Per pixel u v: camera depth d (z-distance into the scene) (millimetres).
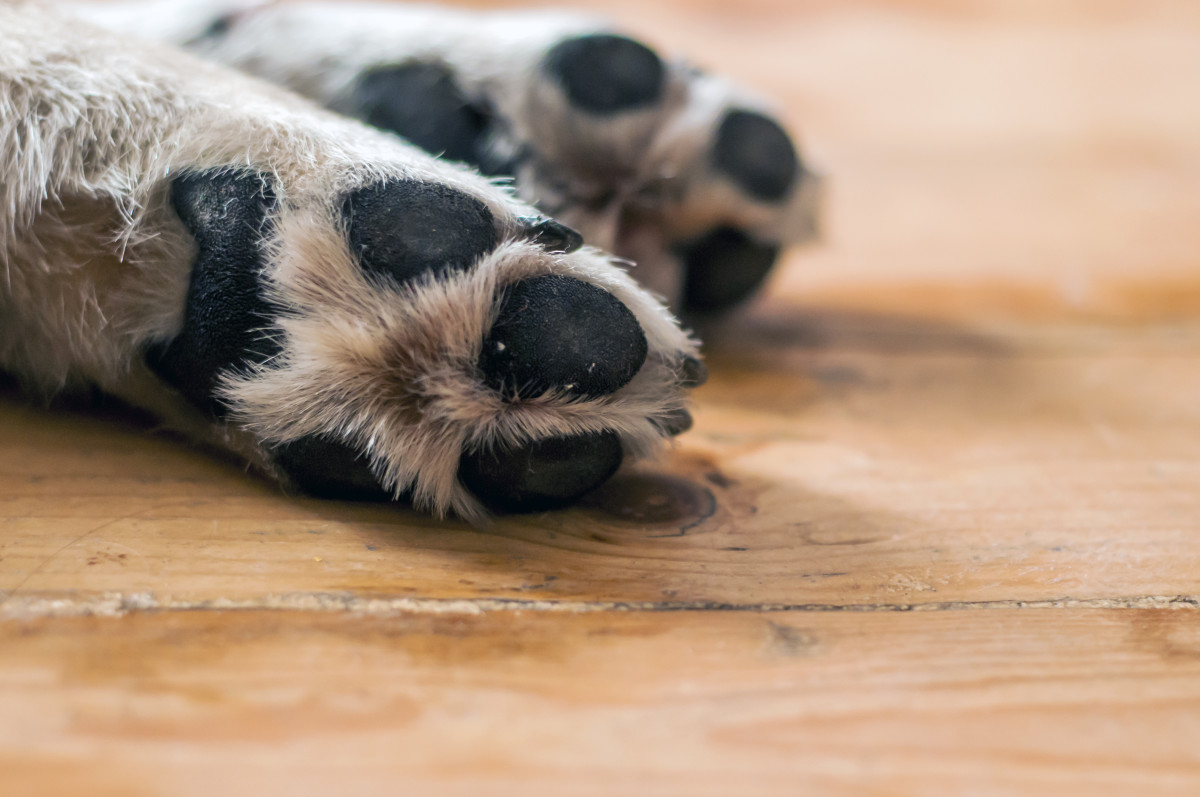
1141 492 522
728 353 606
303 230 468
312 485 485
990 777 438
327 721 439
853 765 438
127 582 463
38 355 503
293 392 470
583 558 481
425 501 480
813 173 581
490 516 487
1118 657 462
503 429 468
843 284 745
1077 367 605
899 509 509
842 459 534
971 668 458
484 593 469
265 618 458
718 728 443
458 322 463
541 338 464
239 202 474
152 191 484
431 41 564
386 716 441
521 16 576
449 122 559
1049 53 1551
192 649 449
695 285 577
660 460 500
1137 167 1093
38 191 486
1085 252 832
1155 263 810
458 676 449
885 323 664
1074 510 512
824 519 503
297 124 484
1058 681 456
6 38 498
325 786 429
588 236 550
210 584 464
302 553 475
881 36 1615
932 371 599
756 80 1366
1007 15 1748
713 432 546
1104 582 485
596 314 467
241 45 585
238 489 492
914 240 854
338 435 473
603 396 470
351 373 468
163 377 491
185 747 432
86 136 489
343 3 600
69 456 500
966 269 785
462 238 466
